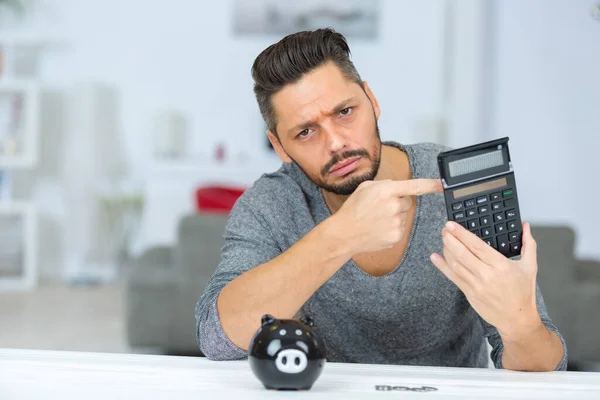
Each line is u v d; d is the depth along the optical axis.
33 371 0.90
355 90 1.13
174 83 5.91
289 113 1.14
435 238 1.27
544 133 5.66
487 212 0.99
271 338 0.83
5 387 0.83
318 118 1.12
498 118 5.71
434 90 6.02
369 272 1.29
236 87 5.95
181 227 3.15
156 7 5.88
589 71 5.60
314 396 0.81
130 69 5.88
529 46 5.66
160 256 3.41
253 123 5.95
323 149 1.14
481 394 0.83
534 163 5.68
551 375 0.96
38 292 5.12
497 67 5.73
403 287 1.27
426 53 6.00
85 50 5.83
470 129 5.79
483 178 0.99
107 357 0.99
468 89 5.80
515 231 0.99
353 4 5.98
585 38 5.59
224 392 0.82
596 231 5.62
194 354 3.27
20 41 5.60
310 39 1.14
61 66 5.81
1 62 5.48
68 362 0.95
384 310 1.28
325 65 1.13
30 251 5.33
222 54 5.93
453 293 1.29
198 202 4.16
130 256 5.67
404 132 6.04
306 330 0.84
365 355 1.35
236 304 1.10
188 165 5.56
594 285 3.08
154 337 3.19
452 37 5.93
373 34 6.01
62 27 5.81
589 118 5.61
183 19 5.90
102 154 5.68
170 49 5.90
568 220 5.64
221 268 1.24
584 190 5.62
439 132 5.82
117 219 5.60
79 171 5.58
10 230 5.45
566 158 5.64
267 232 1.30
